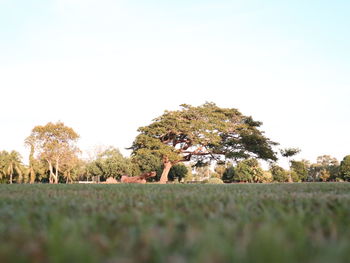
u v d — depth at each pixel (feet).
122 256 5.36
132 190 21.84
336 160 287.89
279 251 4.80
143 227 7.43
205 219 8.63
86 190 22.66
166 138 117.70
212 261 4.64
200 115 113.91
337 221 8.42
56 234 6.19
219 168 252.21
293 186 26.94
